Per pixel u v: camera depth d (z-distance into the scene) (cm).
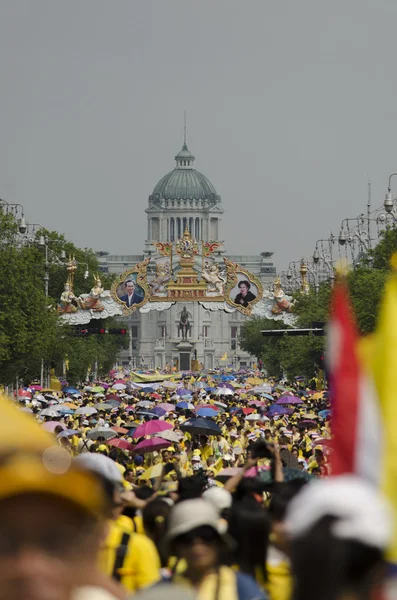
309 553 1716
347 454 2694
